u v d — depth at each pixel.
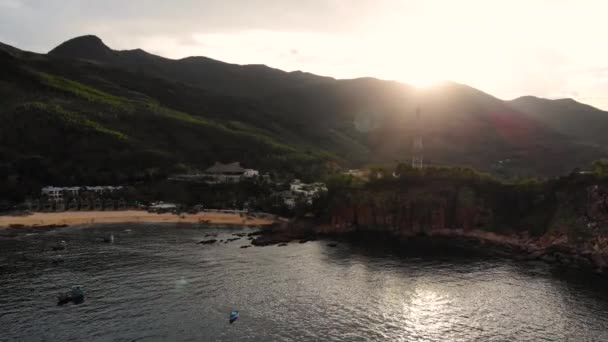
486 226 175.50
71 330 87.94
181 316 95.50
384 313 99.31
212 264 134.00
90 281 116.50
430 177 197.38
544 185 178.12
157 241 163.88
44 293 107.31
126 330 88.38
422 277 124.62
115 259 137.50
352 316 97.50
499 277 125.19
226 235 177.00
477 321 95.56
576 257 139.38
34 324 90.31
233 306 101.56
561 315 98.62
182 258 140.12
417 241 171.00
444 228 180.00
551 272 130.12
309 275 125.06
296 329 90.62
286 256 145.50
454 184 190.88
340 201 193.88
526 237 161.75
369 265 136.12
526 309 102.00
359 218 190.25
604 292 112.88
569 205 161.88
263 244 161.50
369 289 114.38
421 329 91.62
